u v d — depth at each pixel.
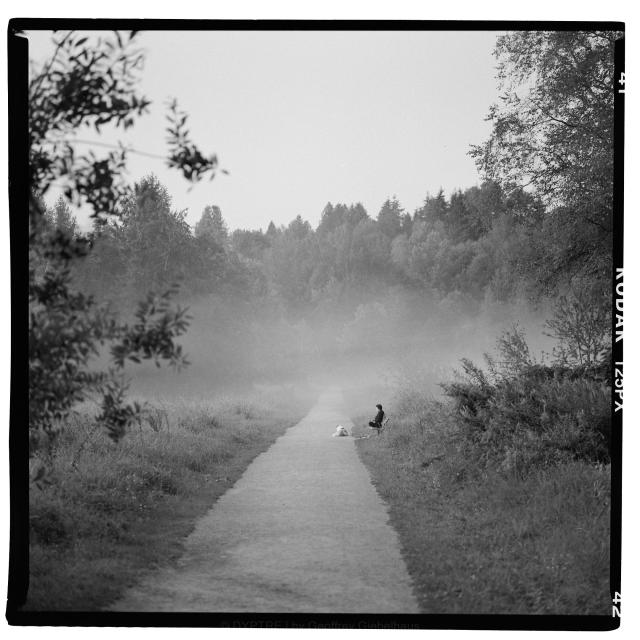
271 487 12.17
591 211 16.08
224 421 21.45
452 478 11.04
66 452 10.79
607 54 15.41
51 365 5.73
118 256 29.12
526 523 8.22
